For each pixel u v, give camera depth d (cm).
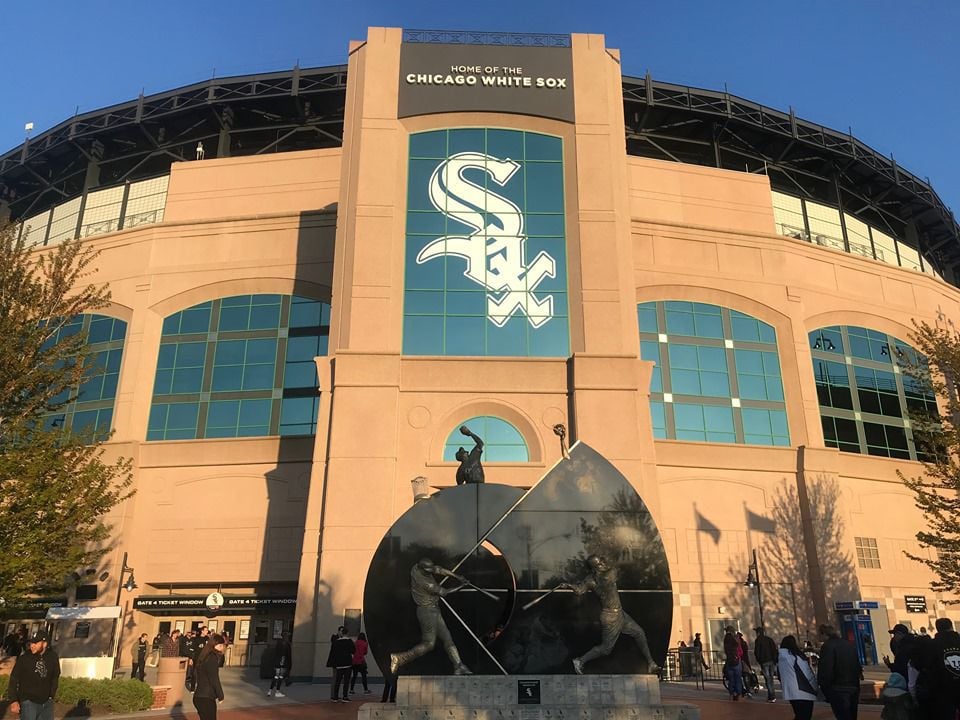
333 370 3133
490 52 3666
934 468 3319
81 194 4816
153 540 3609
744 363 4050
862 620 3581
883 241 5250
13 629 3453
